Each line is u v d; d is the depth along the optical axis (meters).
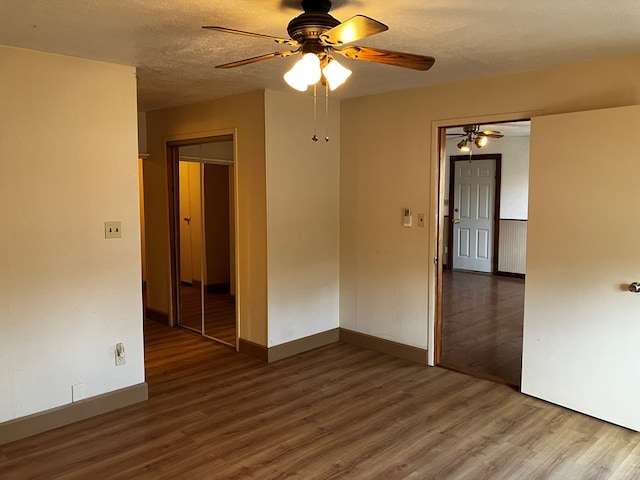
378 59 2.37
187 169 5.38
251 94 4.32
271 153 4.29
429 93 4.15
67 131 3.19
